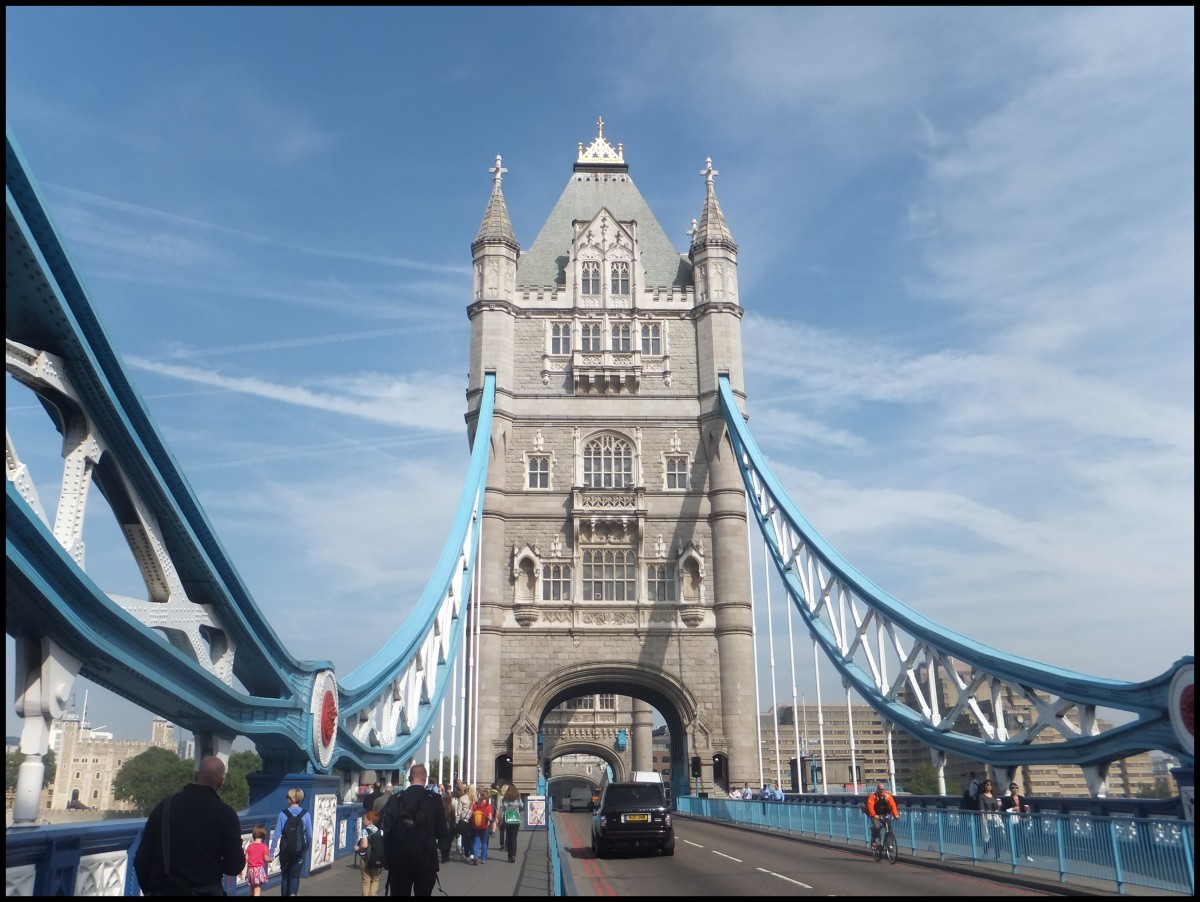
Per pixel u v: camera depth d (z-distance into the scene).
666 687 56.38
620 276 65.19
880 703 41.28
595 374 61.66
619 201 70.56
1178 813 21.61
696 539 58.94
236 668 20.50
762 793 48.47
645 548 58.62
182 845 8.83
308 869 20.95
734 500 59.22
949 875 21.39
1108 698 25.28
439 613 43.09
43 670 13.13
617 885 20.38
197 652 17.81
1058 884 18.28
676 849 29.75
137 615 15.77
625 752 93.38
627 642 56.81
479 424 58.62
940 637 35.53
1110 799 24.48
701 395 61.88
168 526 16.73
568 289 64.38
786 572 55.25
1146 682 22.97
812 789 54.09
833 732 119.81
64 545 13.60
